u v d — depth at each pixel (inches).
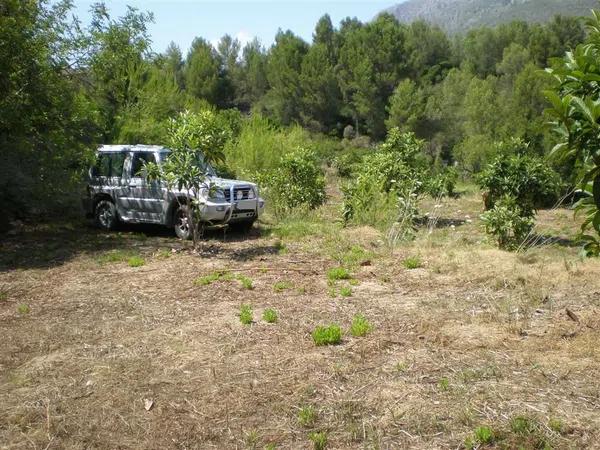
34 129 456.8
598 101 133.3
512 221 429.7
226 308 268.2
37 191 486.3
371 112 2047.2
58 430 159.8
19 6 440.5
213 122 407.2
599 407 158.7
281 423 159.6
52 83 463.5
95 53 508.1
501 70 1921.8
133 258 379.9
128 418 165.6
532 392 169.2
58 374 196.1
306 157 629.9
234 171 746.8
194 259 388.8
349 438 150.6
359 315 246.4
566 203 778.8
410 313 251.6
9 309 276.1
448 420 155.6
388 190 577.9
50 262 383.2
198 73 2544.3
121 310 269.3
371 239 441.1
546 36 1782.7
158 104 764.0
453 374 184.7
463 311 251.3
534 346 205.5
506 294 273.9
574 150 144.3
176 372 195.0
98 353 214.5
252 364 199.5
